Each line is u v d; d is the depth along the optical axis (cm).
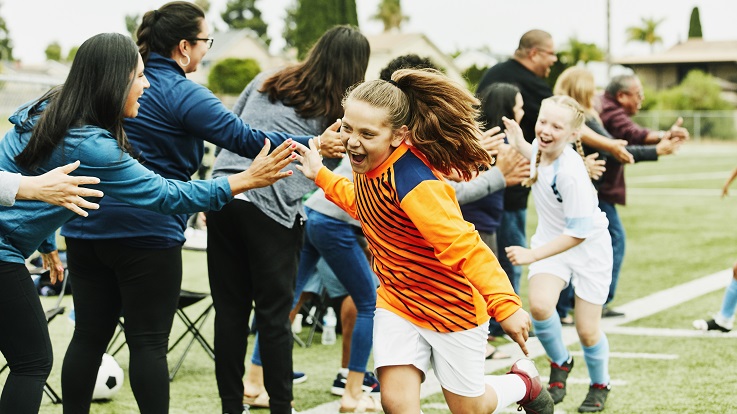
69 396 373
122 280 367
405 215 317
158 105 371
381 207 323
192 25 383
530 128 687
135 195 330
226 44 6775
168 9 386
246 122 438
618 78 771
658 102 5062
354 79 433
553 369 478
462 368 333
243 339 433
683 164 2830
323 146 384
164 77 376
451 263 308
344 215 461
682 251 1075
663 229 1281
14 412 326
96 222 360
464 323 328
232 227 423
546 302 460
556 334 468
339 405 490
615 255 706
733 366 560
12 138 338
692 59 6731
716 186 1978
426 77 321
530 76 683
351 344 479
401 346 329
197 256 1130
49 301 770
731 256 1030
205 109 371
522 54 691
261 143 379
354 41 432
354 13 5372
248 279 434
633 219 1402
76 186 305
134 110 340
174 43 382
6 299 325
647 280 891
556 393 473
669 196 1759
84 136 324
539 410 384
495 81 691
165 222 366
